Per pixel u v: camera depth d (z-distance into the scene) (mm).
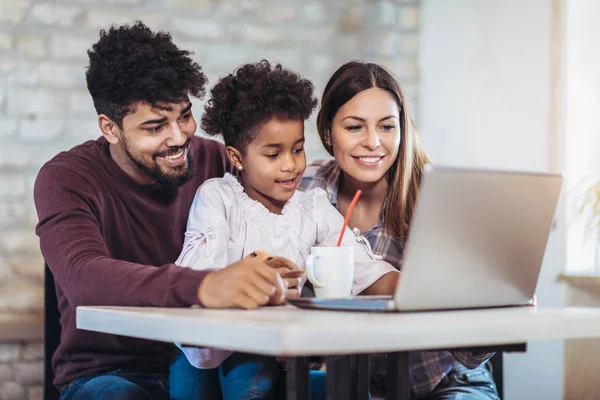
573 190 3061
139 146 1753
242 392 1486
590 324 1146
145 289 1316
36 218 2992
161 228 1883
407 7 3420
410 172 1897
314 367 1806
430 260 1149
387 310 1146
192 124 1797
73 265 1489
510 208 1209
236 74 1792
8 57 2977
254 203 1739
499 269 1239
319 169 2020
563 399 3021
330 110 1897
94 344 1790
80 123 3047
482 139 3389
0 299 2943
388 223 1896
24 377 2926
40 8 3006
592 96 3102
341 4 3393
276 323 956
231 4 3260
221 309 1247
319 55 3371
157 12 3156
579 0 3104
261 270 1247
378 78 1846
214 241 1656
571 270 3061
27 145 2992
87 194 1751
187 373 1637
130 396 1552
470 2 3428
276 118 1658
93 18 3066
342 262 1438
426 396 1757
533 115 3205
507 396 3227
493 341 1049
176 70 1741
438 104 3531
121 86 1719
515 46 3270
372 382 1734
